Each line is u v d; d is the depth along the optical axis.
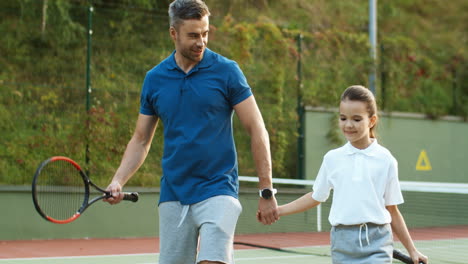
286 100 13.54
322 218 12.28
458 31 20.67
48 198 4.45
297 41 13.84
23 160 11.21
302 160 13.38
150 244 10.43
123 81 12.52
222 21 14.01
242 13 15.66
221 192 3.28
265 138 3.41
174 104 3.34
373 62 14.98
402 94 16.02
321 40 14.82
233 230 3.29
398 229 3.54
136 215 11.65
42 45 12.74
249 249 9.45
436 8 21.42
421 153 15.25
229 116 3.40
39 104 11.71
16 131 11.44
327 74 14.54
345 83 14.53
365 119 3.41
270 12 16.28
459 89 17.23
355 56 15.07
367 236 3.40
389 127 14.88
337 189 3.50
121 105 12.04
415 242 10.75
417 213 13.52
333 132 13.76
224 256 3.21
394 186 3.45
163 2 14.41
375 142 3.51
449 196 14.49
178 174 3.33
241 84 3.36
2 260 8.16
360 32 17.61
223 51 13.07
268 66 13.46
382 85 15.15
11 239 10.63
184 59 3.36
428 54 17.72
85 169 11.27
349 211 3.43
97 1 13.70
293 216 12.24
